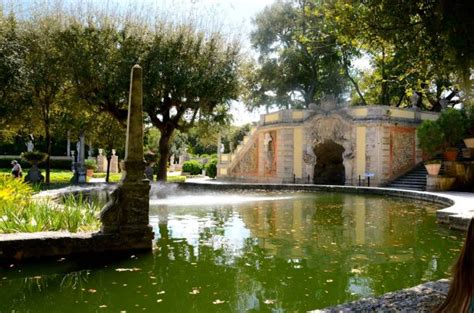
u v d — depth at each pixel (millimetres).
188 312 4793
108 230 7266
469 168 21016
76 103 24125
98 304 5023
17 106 21906
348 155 26859
